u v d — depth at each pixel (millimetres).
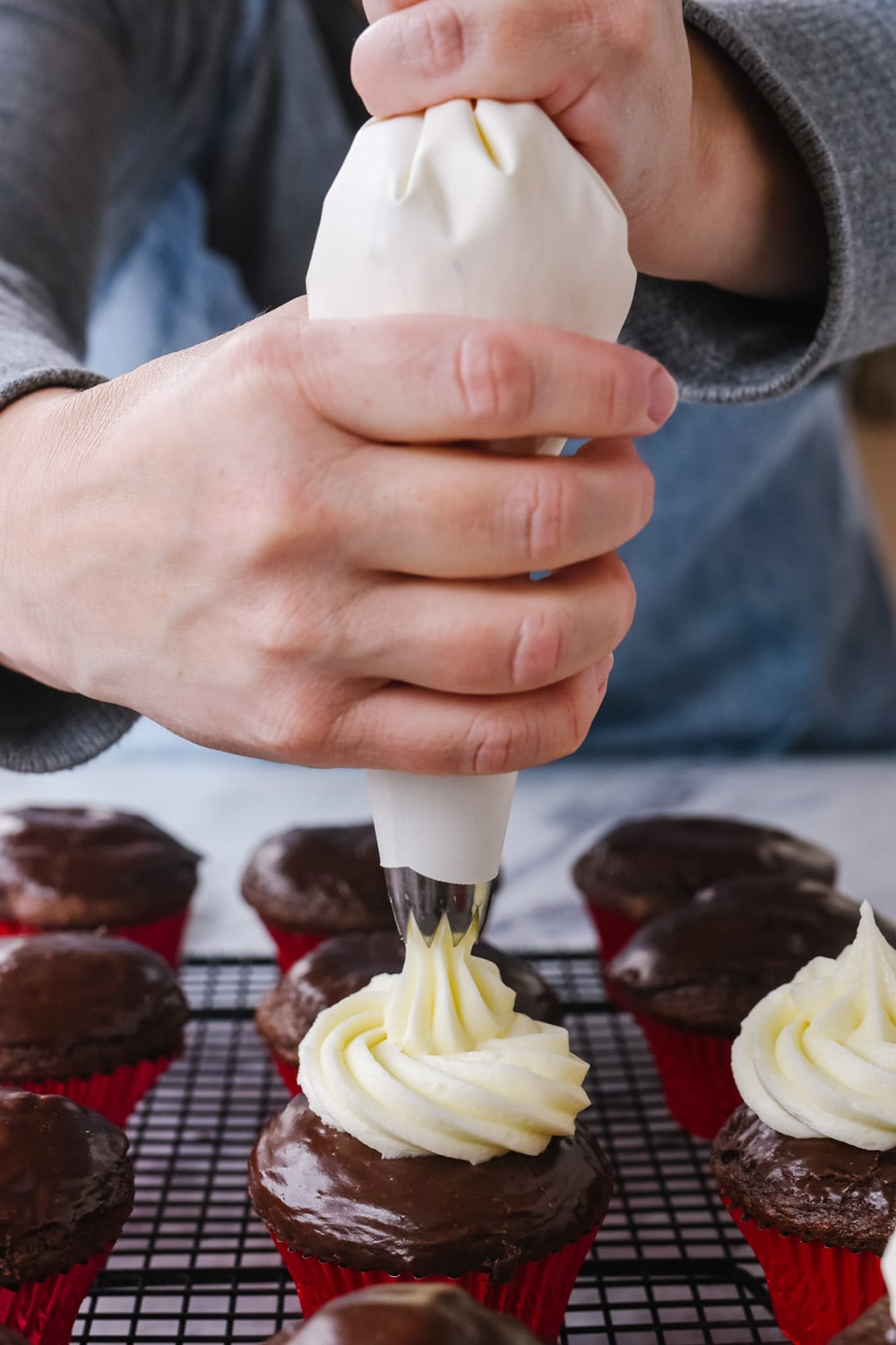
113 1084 473
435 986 409
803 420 826
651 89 333
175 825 665
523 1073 399
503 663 323
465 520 314
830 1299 404
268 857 564
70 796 704
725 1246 425
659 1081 504
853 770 751
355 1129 398
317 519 315
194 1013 525
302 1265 397
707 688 809
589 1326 408
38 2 573
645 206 367
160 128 650
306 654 324
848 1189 398
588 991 544
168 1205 446
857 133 401
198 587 326
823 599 814
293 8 661
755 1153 412
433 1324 325
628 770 761
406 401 309
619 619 331
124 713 410
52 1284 392
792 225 416
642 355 314
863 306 419
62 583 341
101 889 548
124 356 765
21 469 350
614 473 322
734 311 436
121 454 326
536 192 312
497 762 330
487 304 313
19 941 491
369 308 317
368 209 316
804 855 560
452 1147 393
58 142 551
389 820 342
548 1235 390
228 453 316
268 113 676
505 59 313
